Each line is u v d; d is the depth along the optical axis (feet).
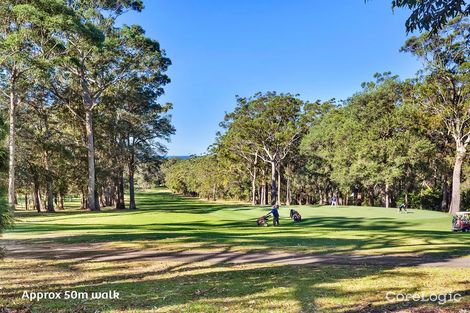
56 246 49.57
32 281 30.55
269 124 190.70
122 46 124.98
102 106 155.63
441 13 19.98
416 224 92.43
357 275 31.01
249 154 220.84
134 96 152.66
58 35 111.34
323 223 95.55
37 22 95.30
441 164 161.48
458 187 127.65
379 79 169.89
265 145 197.06
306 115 188.34
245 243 51.31
